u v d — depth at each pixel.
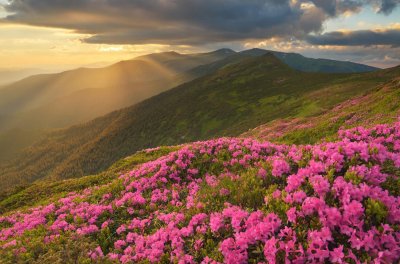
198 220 10.53
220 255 8.31
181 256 8.95
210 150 19.34
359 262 6.33
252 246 8.02
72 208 18.58
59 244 12.75
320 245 6.83
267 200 9.29
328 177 8.96
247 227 8.63
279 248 7.18
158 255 9.77
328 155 10.17
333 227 7.34
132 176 20.50
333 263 6.79
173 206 14.17
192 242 9.50
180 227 10.98
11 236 17.39
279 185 10.70
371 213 7.41
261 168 12.02
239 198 10.83
